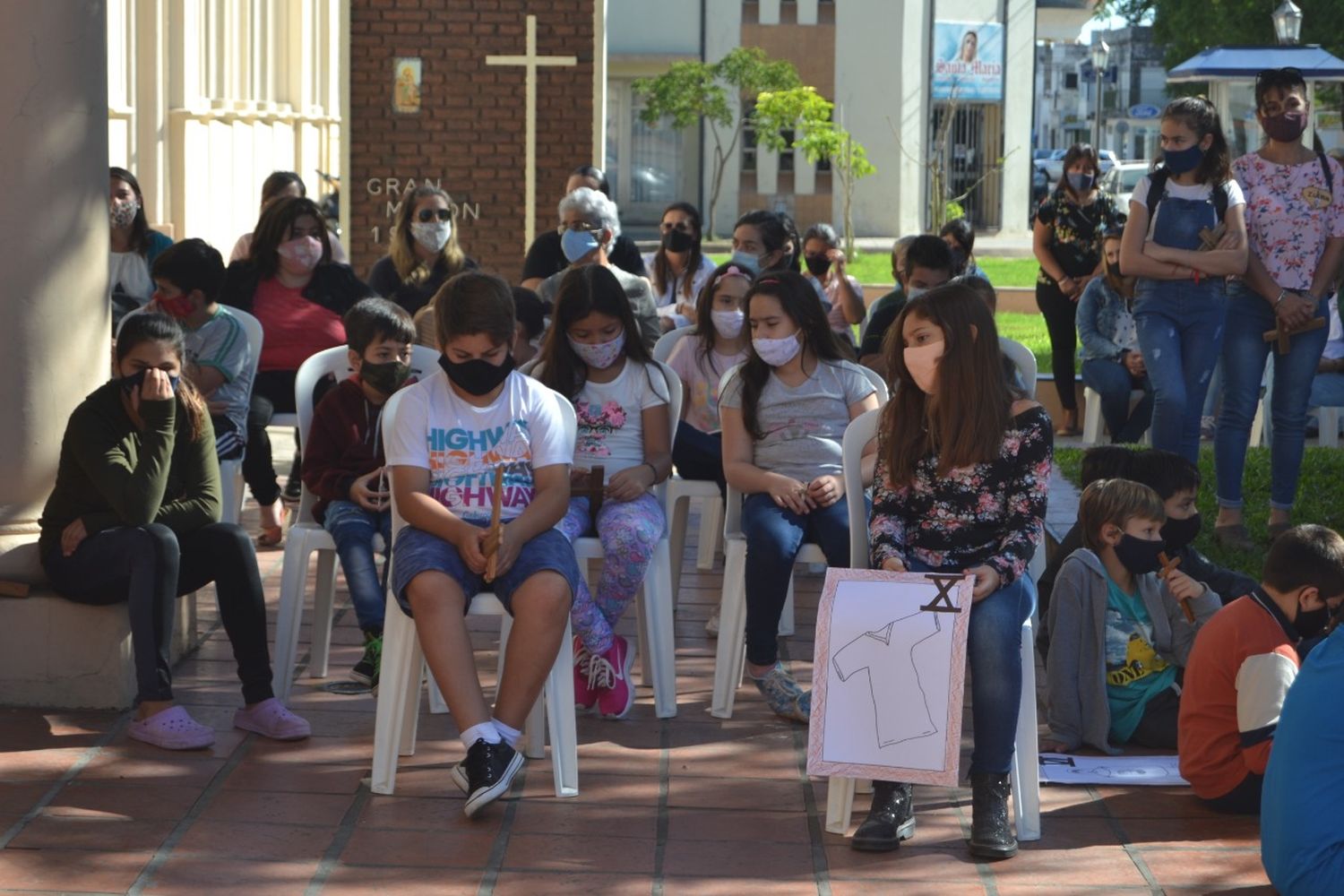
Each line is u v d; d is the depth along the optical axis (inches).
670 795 232.5
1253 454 473.1
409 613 229.8
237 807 223.1
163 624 244.7
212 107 839.7
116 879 199.9
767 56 1804.9
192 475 253.1
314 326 383.9
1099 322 485.1
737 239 418.6
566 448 244.4
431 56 588.1
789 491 265.0
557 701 231.3
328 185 1061.1
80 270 264.8
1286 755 193.2
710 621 315.3
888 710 212.7
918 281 382.9
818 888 202.7
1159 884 204.7
